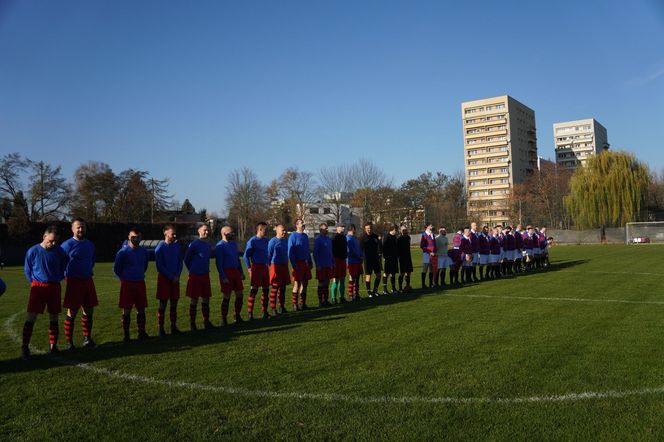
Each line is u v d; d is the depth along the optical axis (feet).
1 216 157.99
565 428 12.81
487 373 17.66
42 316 34.58
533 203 217.56
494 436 12.37
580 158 431.84
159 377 18.15
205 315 28.68
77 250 23.94
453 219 228.63
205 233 29.07
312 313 33.45
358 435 12.60
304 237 36.11
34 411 14.75
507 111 330.34
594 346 21.47
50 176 164.86
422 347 21.91
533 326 26.30
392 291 45.65
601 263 73.92
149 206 211.61
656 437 12.19
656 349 20.81
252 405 14.94
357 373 18.03
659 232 152.15
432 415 13.85
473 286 47.91
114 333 27.89
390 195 224.53
